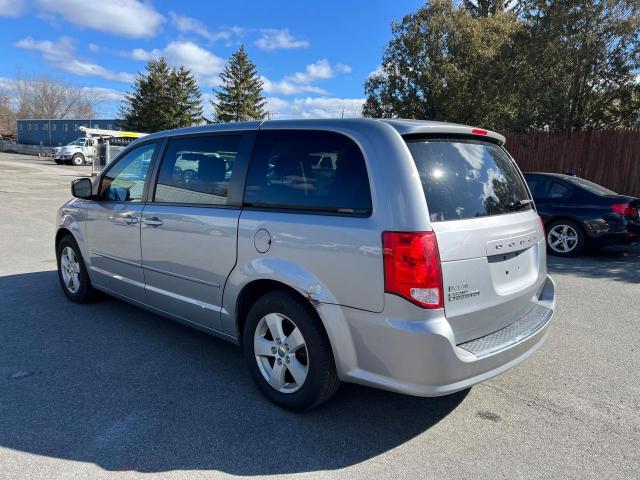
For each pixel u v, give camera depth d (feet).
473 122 64.95
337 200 10.16
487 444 10.18
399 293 9.12
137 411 11.13
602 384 12.96
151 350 14.56
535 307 12.22
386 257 9.23
